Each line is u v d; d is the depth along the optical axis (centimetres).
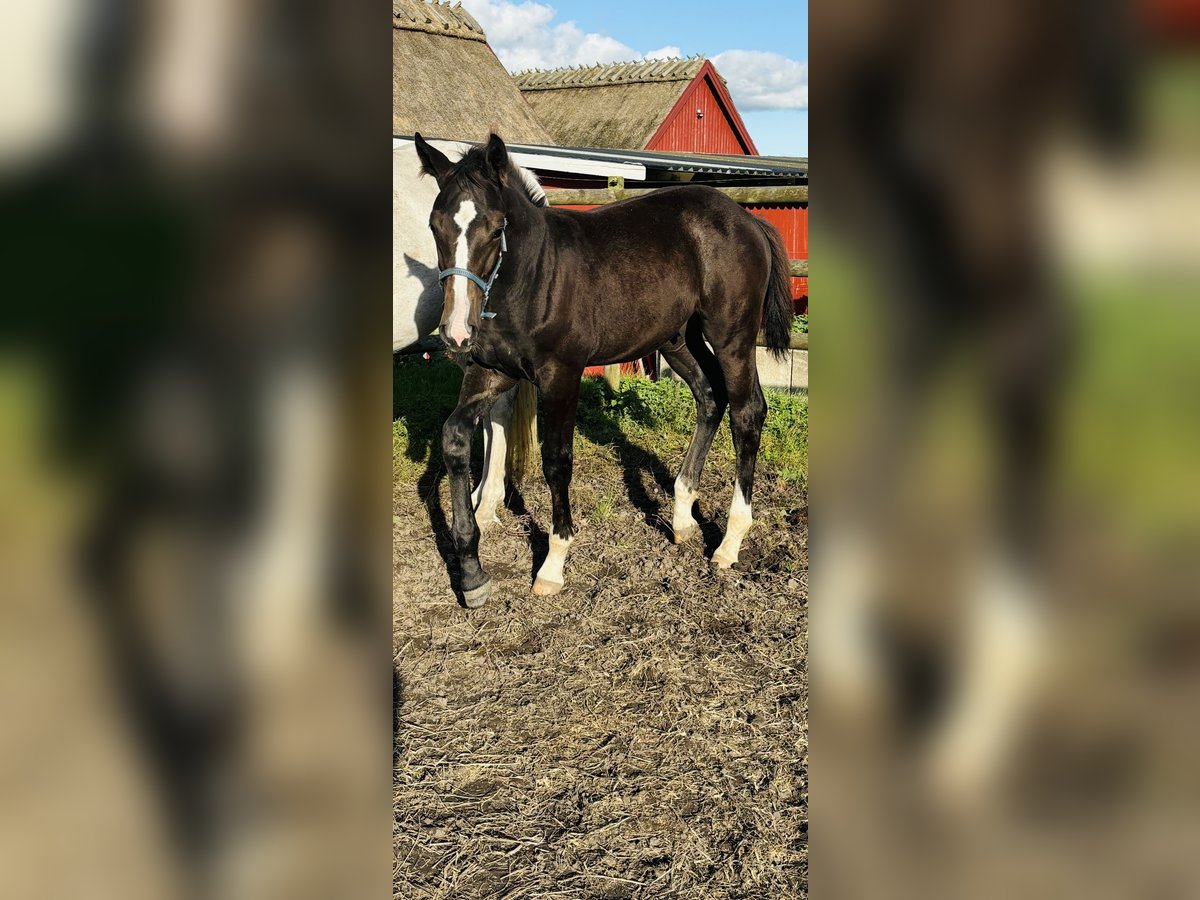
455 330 320
